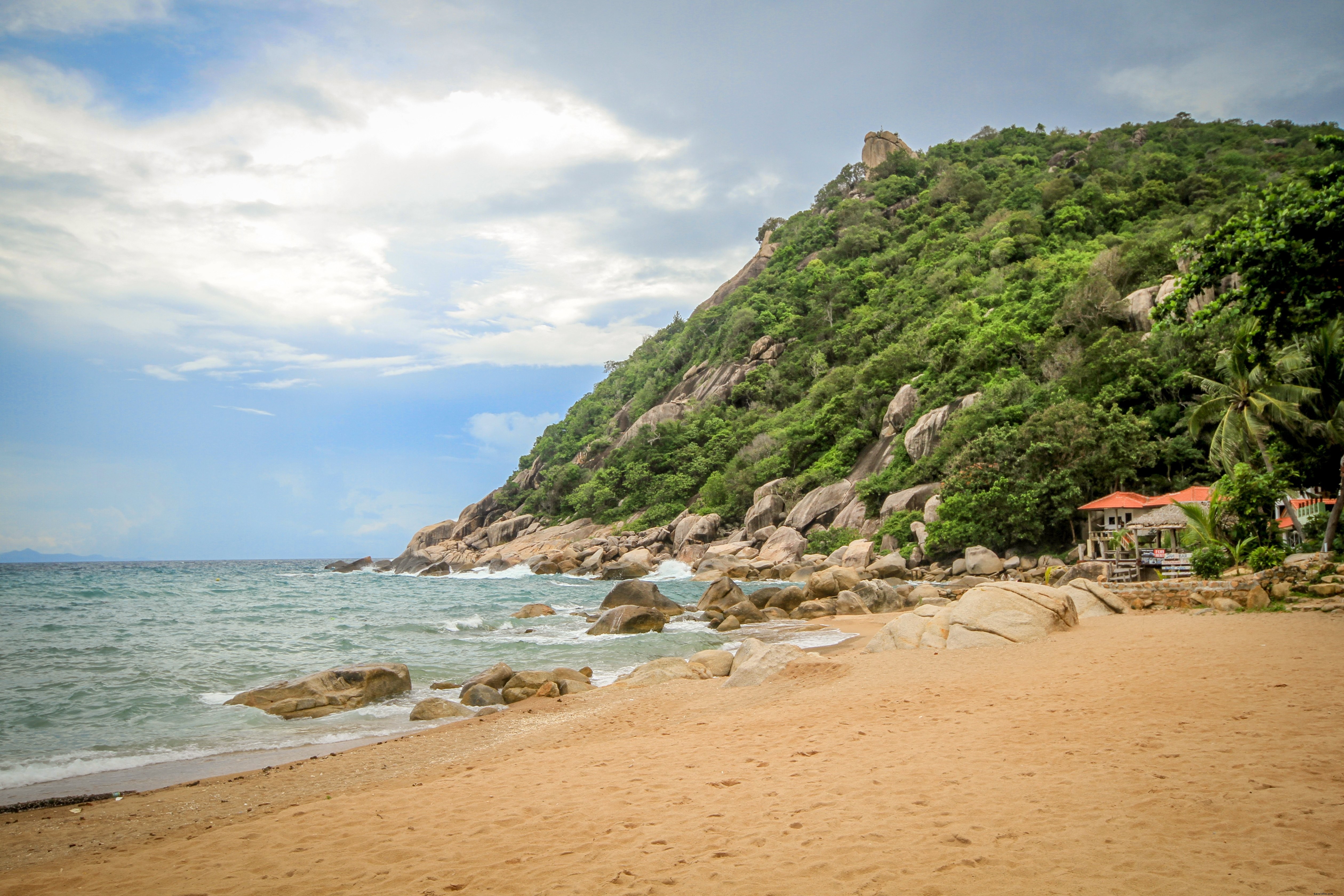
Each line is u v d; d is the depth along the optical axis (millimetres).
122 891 5918
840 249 117062
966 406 57312
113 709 15211
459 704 16312
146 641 24266
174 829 8547
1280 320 16859
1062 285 67375
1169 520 34344
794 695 13523
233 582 66688
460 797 8039
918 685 12633
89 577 80250
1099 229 84938
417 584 62344
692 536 75062
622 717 13680
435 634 26594
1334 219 15000
